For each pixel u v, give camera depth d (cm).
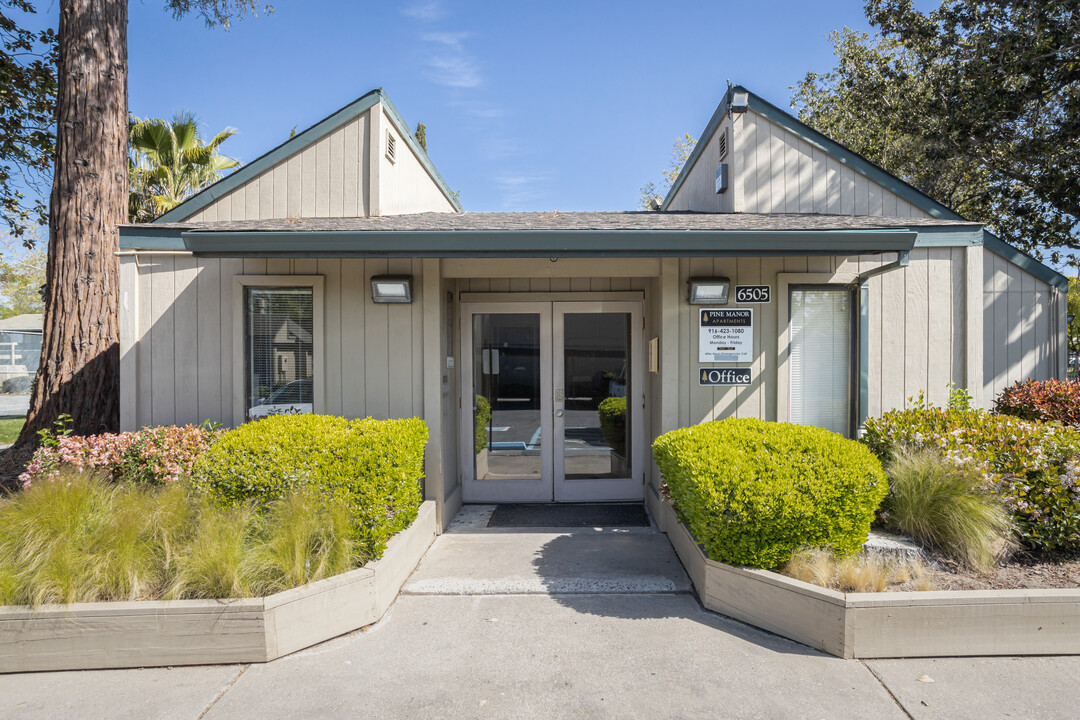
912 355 584
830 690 311
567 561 495
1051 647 344
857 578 369
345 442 432
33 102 1089
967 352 582
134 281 584
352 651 356
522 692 312
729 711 295
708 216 641
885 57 1470
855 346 578
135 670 342
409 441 473
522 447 695
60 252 734
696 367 574
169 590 361
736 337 574
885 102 1428
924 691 310
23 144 1147
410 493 468
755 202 679
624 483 694
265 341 586
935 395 583
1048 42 1050
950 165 1361
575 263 579
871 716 290
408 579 458
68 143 736
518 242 481
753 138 681
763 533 388
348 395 576
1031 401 590
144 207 1714
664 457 477
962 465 432
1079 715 289
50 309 737
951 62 1266
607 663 339
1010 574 396
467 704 302
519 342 694
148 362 588
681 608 410
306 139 663
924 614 342
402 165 744
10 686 326
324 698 309
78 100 736
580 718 290
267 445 432
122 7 765
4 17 1028
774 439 436
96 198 741
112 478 493
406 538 459
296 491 411
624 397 696
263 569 372
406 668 336
